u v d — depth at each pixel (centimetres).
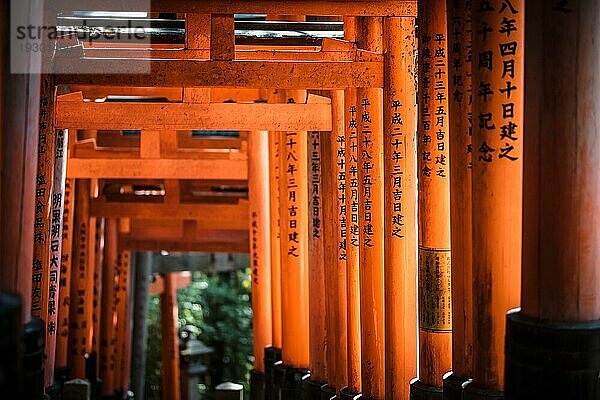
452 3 510
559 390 386
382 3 608
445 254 566
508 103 452
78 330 1040
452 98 511
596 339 387
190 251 1279
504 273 457
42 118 611
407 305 615
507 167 454
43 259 620
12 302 289
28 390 414
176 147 954
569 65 387
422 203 572
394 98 613
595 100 391
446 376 520
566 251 393
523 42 437
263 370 951
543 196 396
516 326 401
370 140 644
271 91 874
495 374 462
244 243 1270
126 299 1284
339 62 611
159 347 1988
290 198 821
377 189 644
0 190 426
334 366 744
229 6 604
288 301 828
